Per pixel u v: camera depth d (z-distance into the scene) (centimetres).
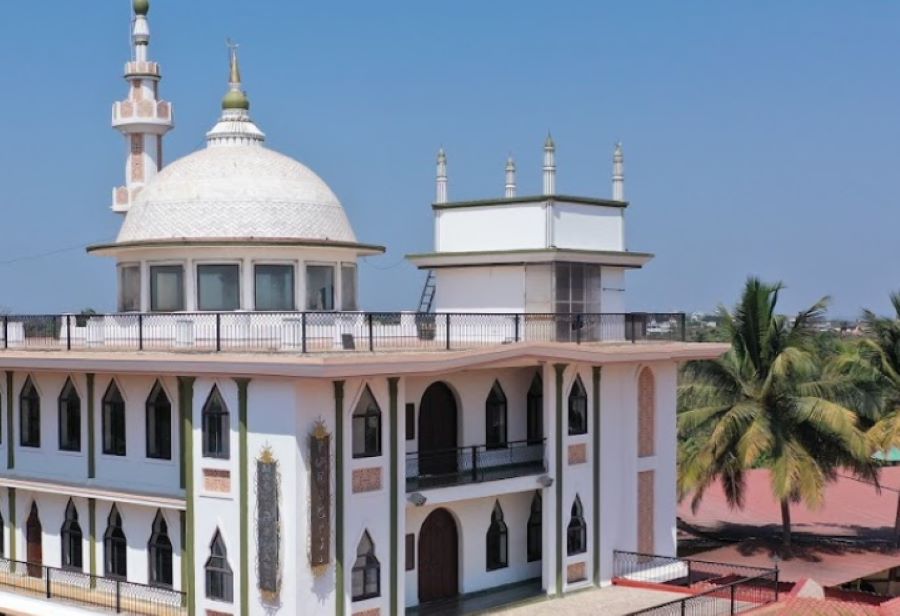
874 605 3816
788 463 4384
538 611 3469
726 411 4591
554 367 3666
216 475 3094
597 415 3806
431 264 4219
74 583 3531
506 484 3534
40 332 3684
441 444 3678
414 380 3553
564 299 4012
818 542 4762
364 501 3114
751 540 4769
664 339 4138
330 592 3031
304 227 3734
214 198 3681
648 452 4031
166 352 3192
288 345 3188
